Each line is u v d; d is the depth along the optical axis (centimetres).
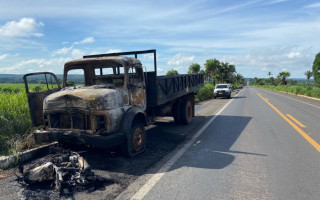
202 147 636
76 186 395
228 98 2722
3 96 796
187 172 459
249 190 379
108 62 612
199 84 1296
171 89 854
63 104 514
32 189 392
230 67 6147
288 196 358
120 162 522
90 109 491
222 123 1002
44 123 546
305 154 562
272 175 439
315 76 5034
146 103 709
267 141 690
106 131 497
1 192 385
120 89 573
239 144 662
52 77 630
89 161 527
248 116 1196
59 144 576
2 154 547
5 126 645
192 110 1120
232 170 468
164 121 1069
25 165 509
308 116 1177
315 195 360
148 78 711
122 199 355
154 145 664
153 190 383
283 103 1945
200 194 368
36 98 573
